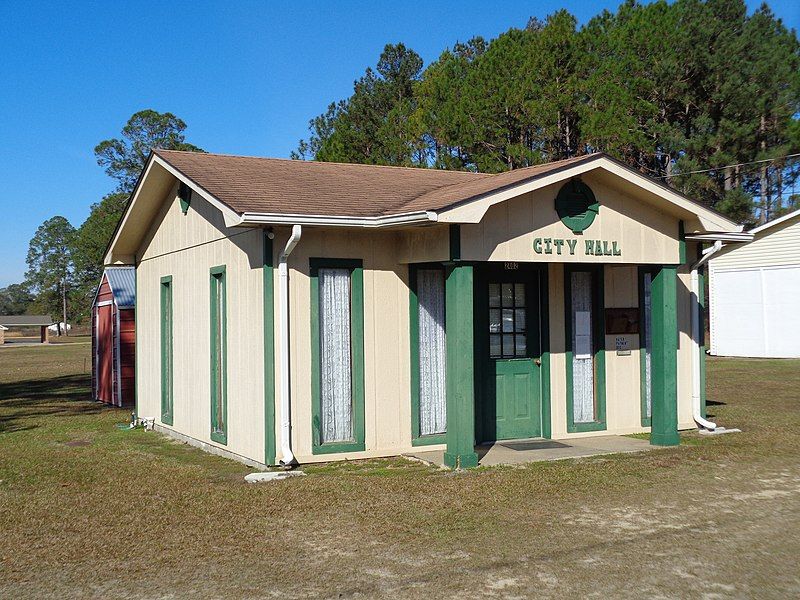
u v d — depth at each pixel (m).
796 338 27.30
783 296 27.69
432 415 10.81
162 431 13.66
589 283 11.95
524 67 32.31
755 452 10.28
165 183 13.02
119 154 64.62
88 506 8.03
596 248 10.21
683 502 7.79
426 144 38.25
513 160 31.95
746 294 28.84
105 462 10.59
